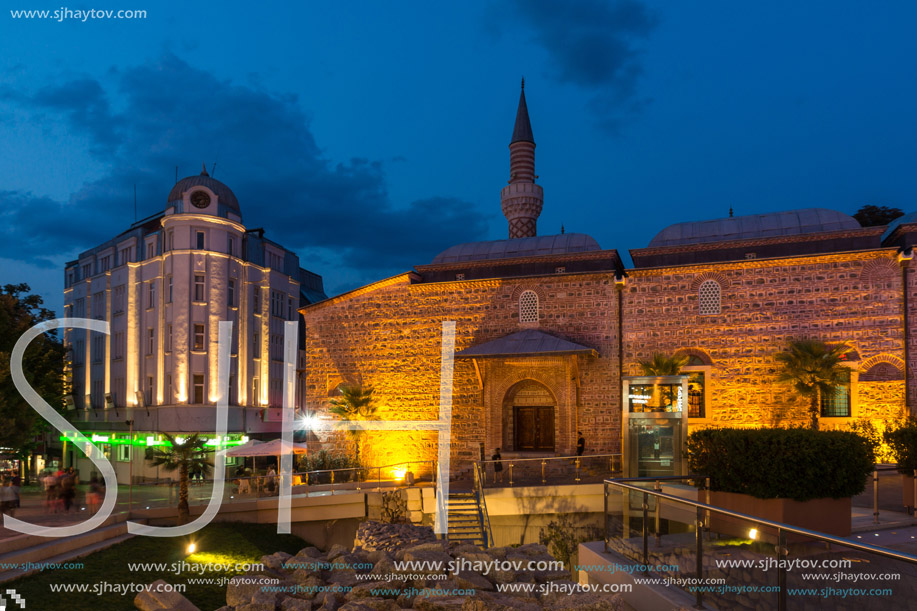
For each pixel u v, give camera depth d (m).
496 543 25.48
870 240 30.75
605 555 10.58
